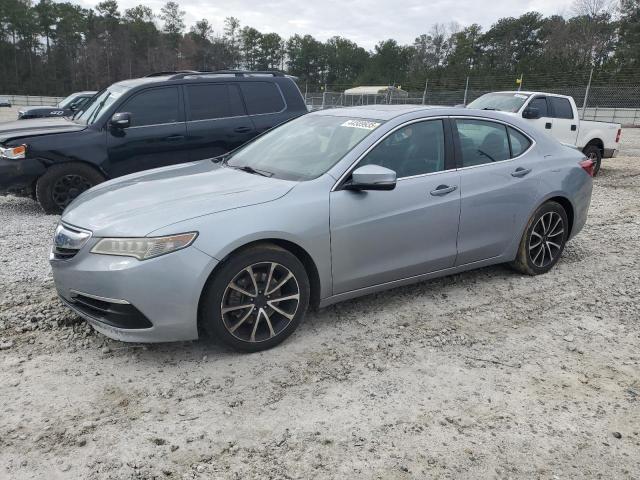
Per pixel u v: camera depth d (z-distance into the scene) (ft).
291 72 388.16
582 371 11.46
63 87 287.28
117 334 10.80
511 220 15.52
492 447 8.98
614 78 92.63
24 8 295.28
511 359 11.85
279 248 11.55
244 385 10.55
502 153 15.64
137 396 10.11
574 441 9.20
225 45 351.05
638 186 34.88
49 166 23.30
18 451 8.57
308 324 13.24
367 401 10.13
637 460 8.80
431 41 334.24
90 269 10.61
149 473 8.19
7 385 10.34
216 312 10.99
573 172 16.87
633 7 217.77
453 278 16.56
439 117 14.49
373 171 11.99
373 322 13.43
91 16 339.57
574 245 20.57
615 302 15.12
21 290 14.76
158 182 13.16
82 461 8.39
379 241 12.91
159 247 10.37
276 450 8.76
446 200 13.93
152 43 324.39
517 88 94.48
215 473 8.23
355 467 8.43
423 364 11.51
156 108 24.68
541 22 293.23
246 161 14.58
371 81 341.21
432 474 8.33
